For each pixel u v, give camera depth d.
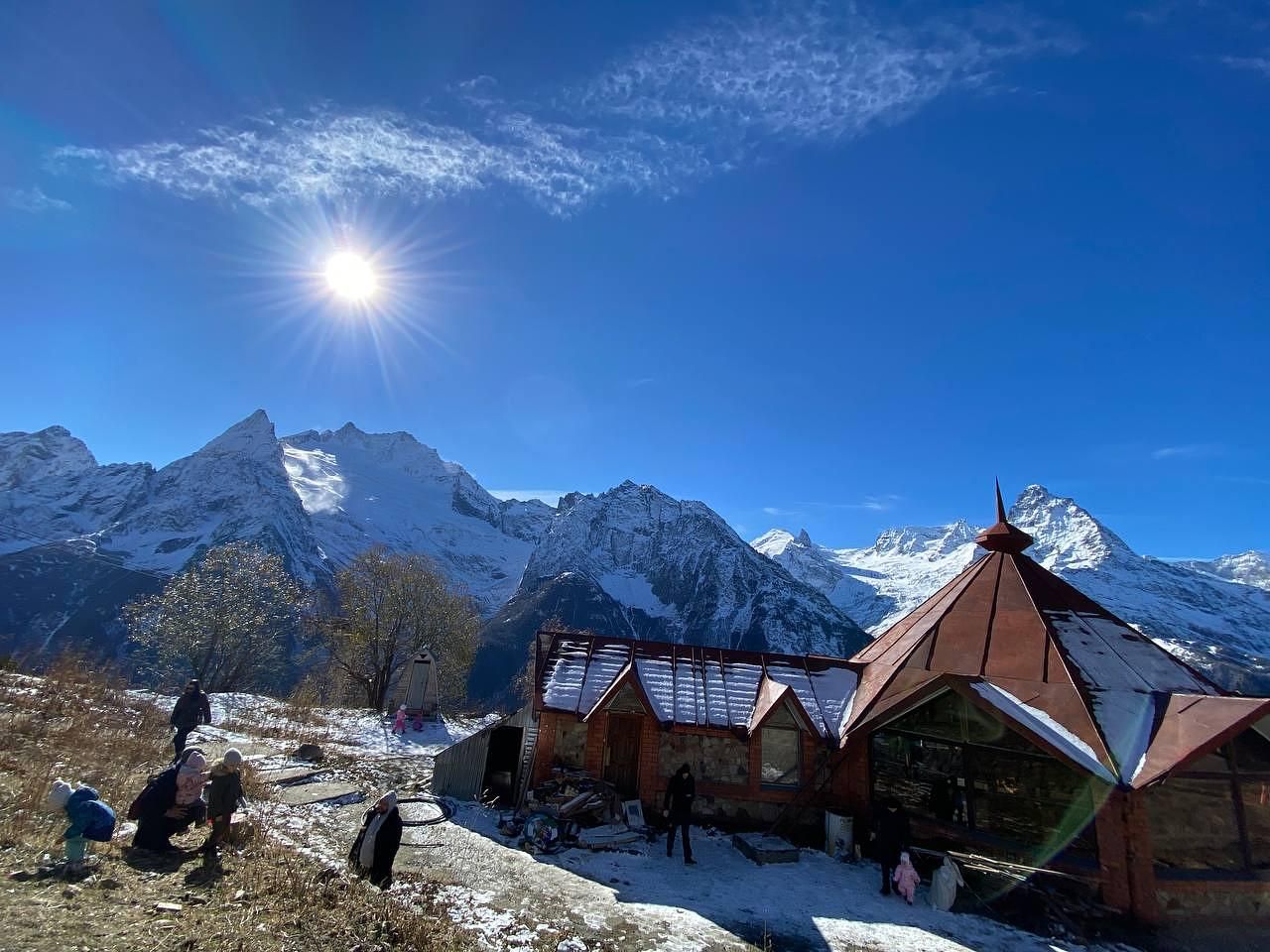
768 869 17.56
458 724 40.59
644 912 13.89
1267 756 17.53
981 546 26.52
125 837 12.58
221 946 8.84
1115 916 15.42
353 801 19.55
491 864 15.88
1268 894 16.05
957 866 16.55
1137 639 21.67
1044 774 17.58
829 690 23.36
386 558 65.06
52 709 22.61
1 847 10.81
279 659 65.31
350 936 10.09
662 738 21.44
